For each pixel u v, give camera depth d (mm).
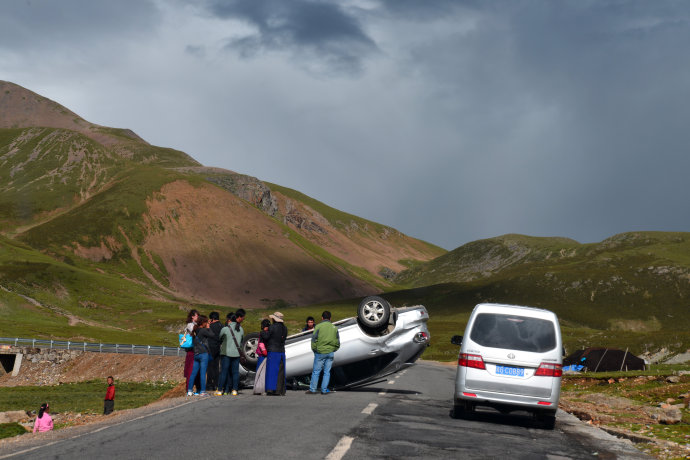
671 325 178250
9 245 195625
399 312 17469
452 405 15406
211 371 18141
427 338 17453
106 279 188000
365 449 8391
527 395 12000
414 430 10383
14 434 17438
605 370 44562
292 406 13164
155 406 13953
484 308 12805
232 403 13703
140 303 171250
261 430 9719
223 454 7797
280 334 16031
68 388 51125
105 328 125188
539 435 11203
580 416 15656
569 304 195125
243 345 18234
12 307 134875
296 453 7906
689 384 23938
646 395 22344
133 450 8094
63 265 187000
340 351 16844
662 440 11648
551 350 12125
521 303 198625
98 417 21969
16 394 44750
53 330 100500
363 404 13938
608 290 198500
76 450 8156
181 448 8195
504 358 12117
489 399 12125
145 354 64062
